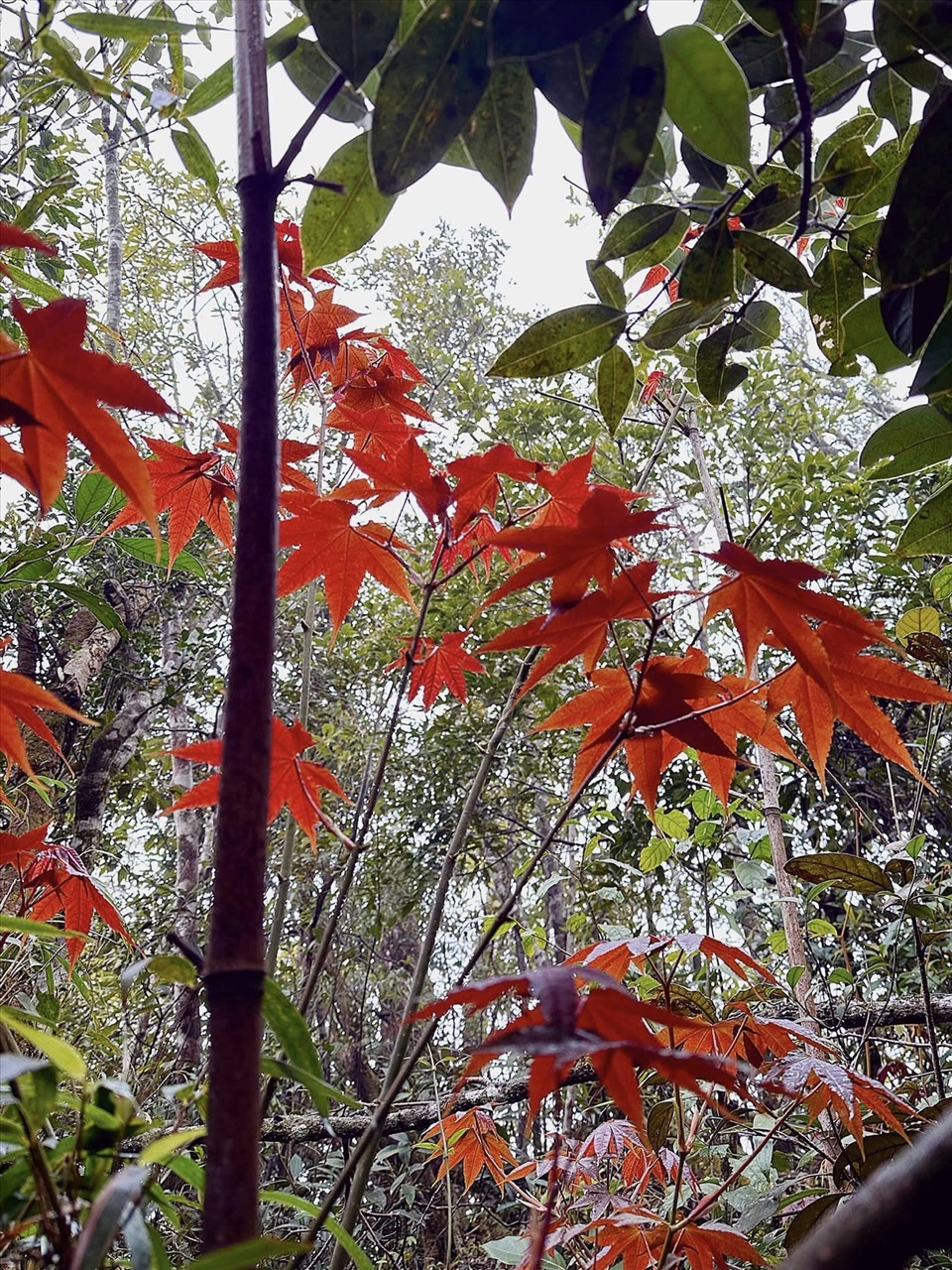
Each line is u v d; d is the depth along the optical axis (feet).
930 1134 1.02
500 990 1.50
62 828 10.10
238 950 1.23
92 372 1.54
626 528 1.84
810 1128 4.49
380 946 13.50
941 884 5.59
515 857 12.94
